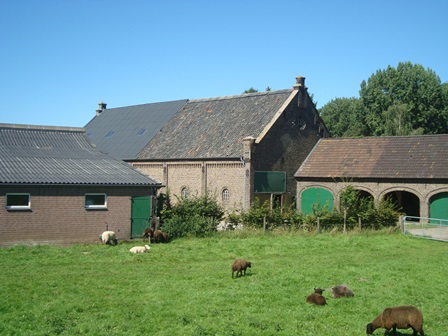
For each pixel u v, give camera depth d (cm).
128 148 4734
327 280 1720
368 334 1162
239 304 1412
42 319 1266
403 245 2688
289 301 1439
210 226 2975
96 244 2633
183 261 2131
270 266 2014
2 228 2481
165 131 4703
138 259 2153
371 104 7450
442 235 3028
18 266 1964
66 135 3416
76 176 2761
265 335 1147
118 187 2831
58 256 2192
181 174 4169
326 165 4134
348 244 2656
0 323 1229
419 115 7231
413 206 4372
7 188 2497
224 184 3872
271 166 3934
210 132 4297
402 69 7319
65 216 2655
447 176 3538
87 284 1650
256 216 3084
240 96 4578
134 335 1147
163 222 3006
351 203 3344
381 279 1748
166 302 1423
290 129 4141
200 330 1164
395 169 3797
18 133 3234
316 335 1153
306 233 3000
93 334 1152
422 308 1389
